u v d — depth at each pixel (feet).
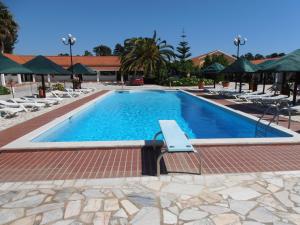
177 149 16.24
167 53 135.54
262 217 11.85
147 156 20.30
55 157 20.24
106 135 34.35
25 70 43.34
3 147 22.08
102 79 183.62
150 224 11.41
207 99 59.62
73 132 35.94
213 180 15.83
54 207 12.80
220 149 21.85
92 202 13.26
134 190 14.57
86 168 17.98
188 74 158.10
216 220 11.65
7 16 132.16
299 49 42.80
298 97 61.46
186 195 13.97
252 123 34.94
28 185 15.31
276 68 38.70
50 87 84.53
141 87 111.55
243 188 14.74
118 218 11.86
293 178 16.07
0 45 134.51
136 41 132.77
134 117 46.98
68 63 177.68
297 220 11.62
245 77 141.69
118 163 18.85
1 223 11.54
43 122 33.96
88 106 50.01
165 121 24.41
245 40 75.72
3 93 78.95
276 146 22.70
